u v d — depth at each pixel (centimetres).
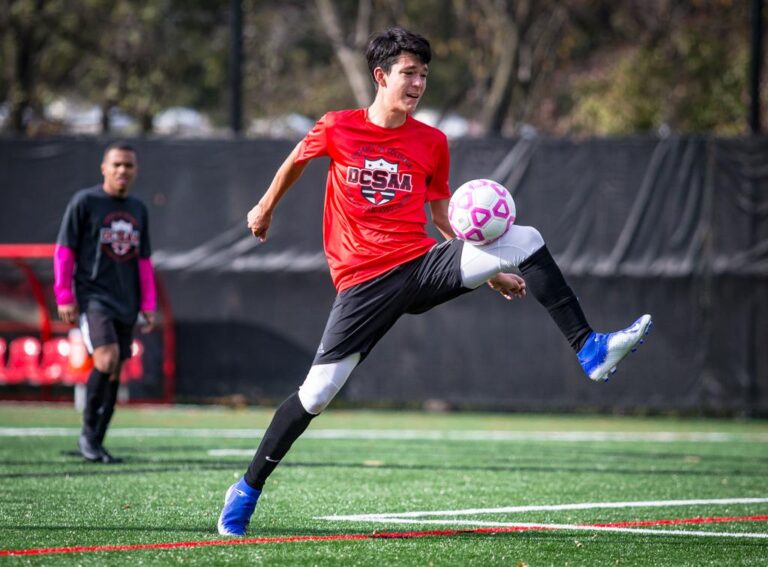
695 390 4228
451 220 1484
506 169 4241
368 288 1521
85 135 4403
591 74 7612
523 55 7494
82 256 2536
